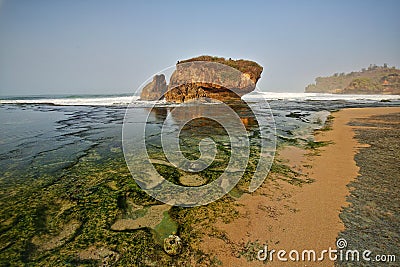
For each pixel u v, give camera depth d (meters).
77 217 4.69
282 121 16.05
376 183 5.88
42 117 19.05
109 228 4.35
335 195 5.33
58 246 3.89
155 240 4.00
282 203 5.07
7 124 15.48
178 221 4.53
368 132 12.09
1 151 9.16
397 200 5.01
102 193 5.64
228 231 4.18
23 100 40.66
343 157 8.02
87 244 3.92
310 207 4.87
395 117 17.33
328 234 4.00
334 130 12.80
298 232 4.08
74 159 8.18
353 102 34.66
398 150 8.65
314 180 6.22
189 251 3.71
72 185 6.10
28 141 10.73
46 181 6.37
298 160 7.87
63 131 13.01
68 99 42.59
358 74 152.38
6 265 3.47
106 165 7.59
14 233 4.22
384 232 3.99
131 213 4.84
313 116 18.56
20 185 6.13
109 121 16.62
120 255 3.66
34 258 3.62
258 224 4.35
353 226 4.18
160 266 3.44
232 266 3.40
